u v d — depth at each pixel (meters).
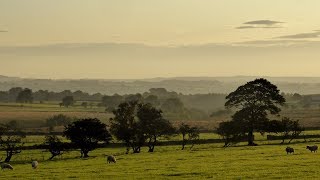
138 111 140.12
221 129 145.62
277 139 156.25
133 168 83.56
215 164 85.81
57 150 122.06
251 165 82.25
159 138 161.62
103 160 104.88
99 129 126.25
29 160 115.94
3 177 76.88
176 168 81.38
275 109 152.75
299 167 77.56
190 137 143.12
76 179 71.94
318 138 152.12
